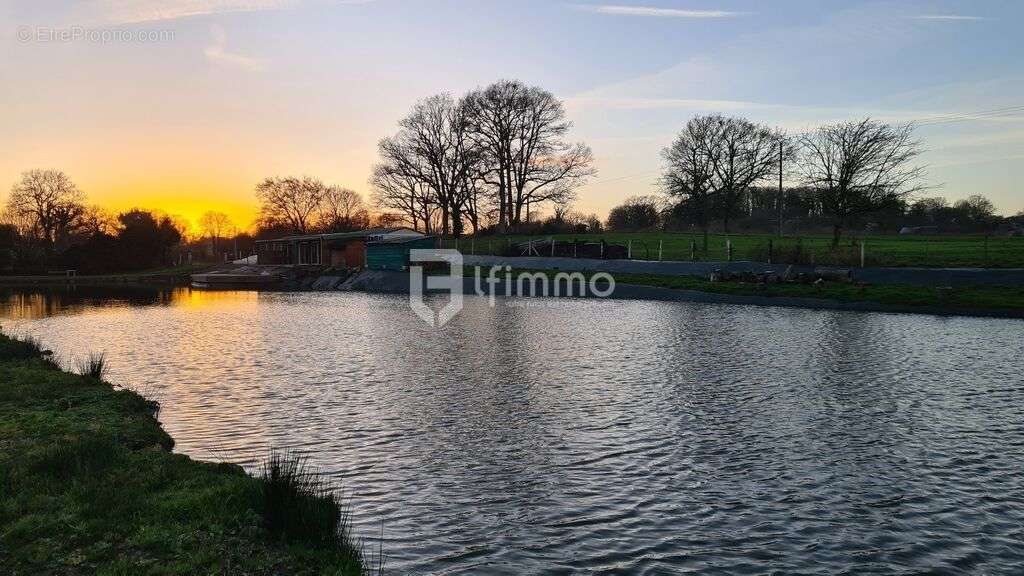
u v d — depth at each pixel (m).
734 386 16.25
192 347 23.48
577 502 9.08
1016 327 26.69
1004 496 9.30
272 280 68.88
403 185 85.44
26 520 7.04
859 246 52.06
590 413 13.72
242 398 15.10
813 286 38.47
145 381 17.09
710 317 31.58
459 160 80.31
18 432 10.60
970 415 13.49
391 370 18.66
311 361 20.27
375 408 14.16
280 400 14.90
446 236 84.50
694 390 15.82
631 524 8.38
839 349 21.75
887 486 9.67
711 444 11.65
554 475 10.12
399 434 12.22
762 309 34.97
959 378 17.05
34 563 6.22
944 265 40.66
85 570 6.12
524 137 80.38
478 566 7.22
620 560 7.42
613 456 11.02
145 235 98.00
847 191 47.44
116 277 85.00
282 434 12.17
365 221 119.38
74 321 33.78
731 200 66.81
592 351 21.80
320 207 117.06
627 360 20.03
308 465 10.49
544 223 82.62
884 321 29.14
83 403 12.88
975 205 81.31
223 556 6.45
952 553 7.65
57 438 10.29
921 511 8.80
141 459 9.34
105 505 7.48
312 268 70.88
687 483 9.80
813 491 9.49
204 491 8.00
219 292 62.47
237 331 28.52
